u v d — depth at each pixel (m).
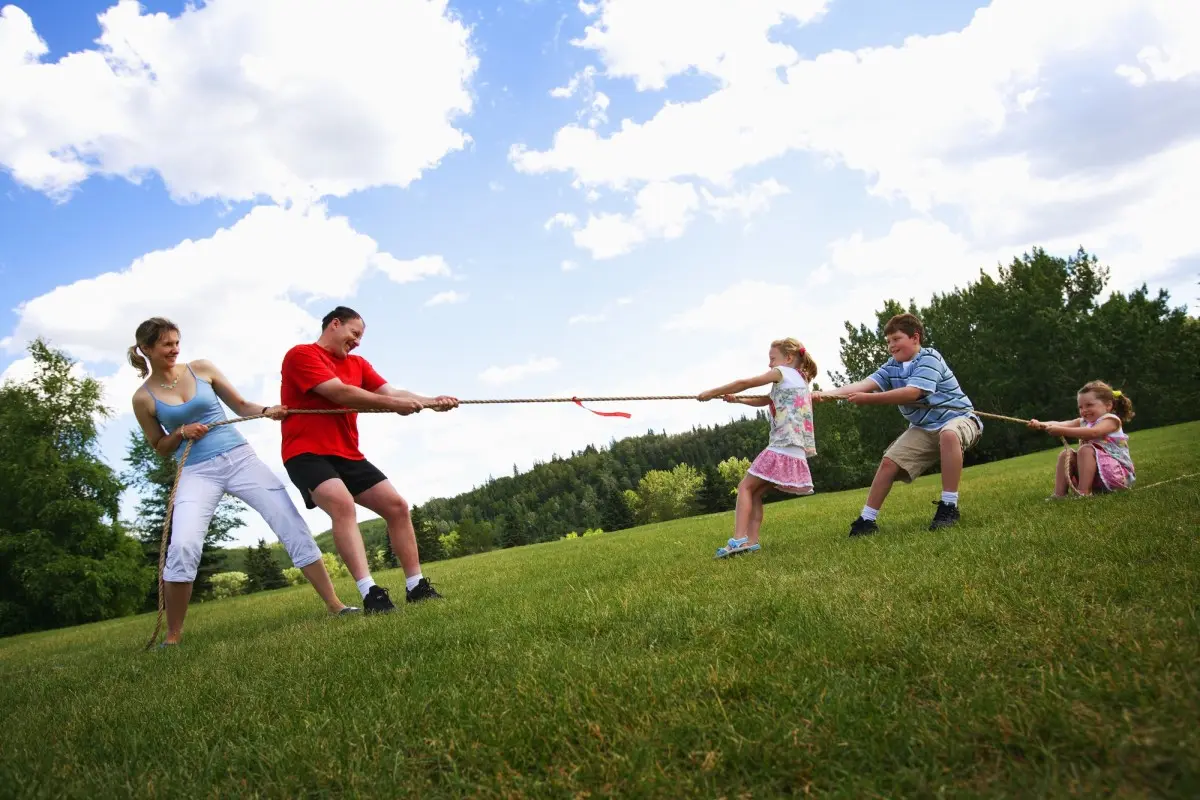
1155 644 2.05
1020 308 43.09
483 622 3.88
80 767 2.30
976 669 2.12
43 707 3.32
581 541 14.34
